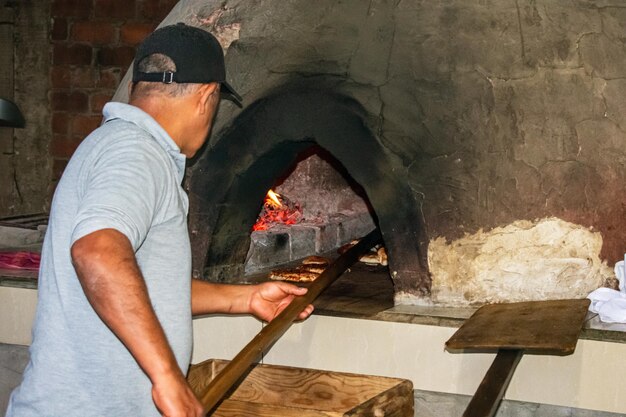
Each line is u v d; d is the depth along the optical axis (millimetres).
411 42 2922
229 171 3186
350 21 3021
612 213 2773
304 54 3041
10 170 5609
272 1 3166
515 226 2814
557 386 2627
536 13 2861
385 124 2910
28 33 5473
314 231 4012
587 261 2791
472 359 2701
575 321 2508
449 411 2779
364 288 3322
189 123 2031
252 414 2430
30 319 3283
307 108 3021
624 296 2717
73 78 5453
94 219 1659
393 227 2941
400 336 2787
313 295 2658
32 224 4195
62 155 5535
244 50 3127
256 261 3598
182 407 1665
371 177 2953
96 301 1646
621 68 2801
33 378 1858
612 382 2574
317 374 2684
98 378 1836
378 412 2334
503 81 2822
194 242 3266
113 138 1844
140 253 1876
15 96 5539
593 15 2852
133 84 2043
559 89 2797
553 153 2789
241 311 2500
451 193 2857
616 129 2773
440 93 2861
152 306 1791
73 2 5391
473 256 2854
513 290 2836
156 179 1819
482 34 2867
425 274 2918
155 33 2055
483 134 2824
